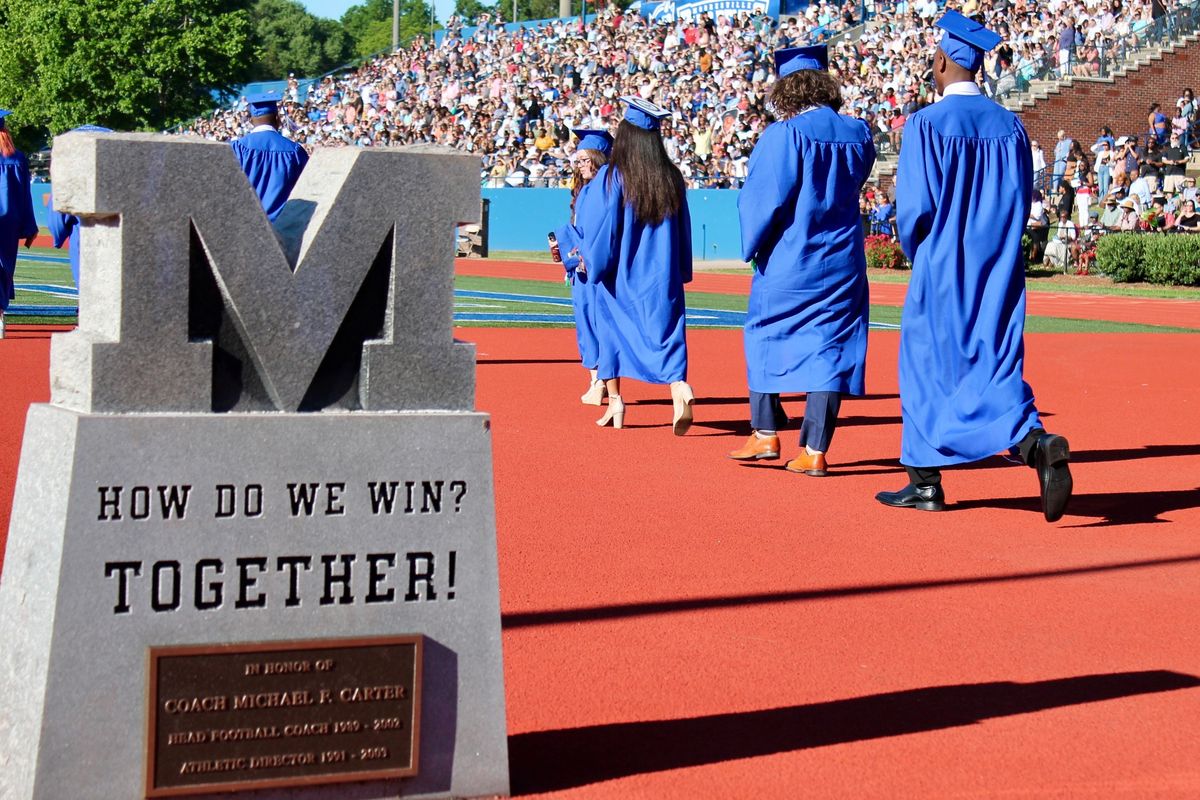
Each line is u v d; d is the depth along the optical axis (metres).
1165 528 7.40
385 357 3.45
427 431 3.42
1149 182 35.41
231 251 3.30
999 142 7.40
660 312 9.89
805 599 5.79
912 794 3.78
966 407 7.36
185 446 3.23
